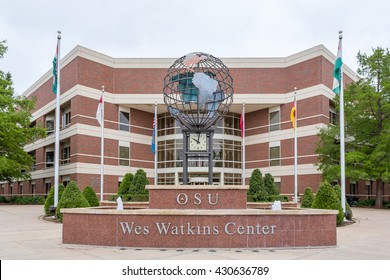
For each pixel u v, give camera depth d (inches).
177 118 567.8
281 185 1552.7
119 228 444.8
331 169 1326.3
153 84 1562.5
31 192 1934.1
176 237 434.6
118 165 1541.6
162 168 1658.5
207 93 550.9
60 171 1533.0
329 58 1530.5
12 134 1370.6
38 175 1830.7
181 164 1616.6
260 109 1662.2
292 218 445.4
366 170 1322.6
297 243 443.5
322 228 455.2
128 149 1590.8
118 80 1562.5
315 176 1448.1
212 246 432.1
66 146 1604.3
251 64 1582.2
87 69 1476.4
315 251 426.6
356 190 1752.0
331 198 735.1
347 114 1382.9
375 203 1412.4
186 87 605.6
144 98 1555.1
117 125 1558.8
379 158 1274.6
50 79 1702.8
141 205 925.2
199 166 1603.1
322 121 1455.5
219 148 1631.4
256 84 1574.8
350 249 446.3
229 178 1643.7
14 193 2180.1
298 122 1520.7
